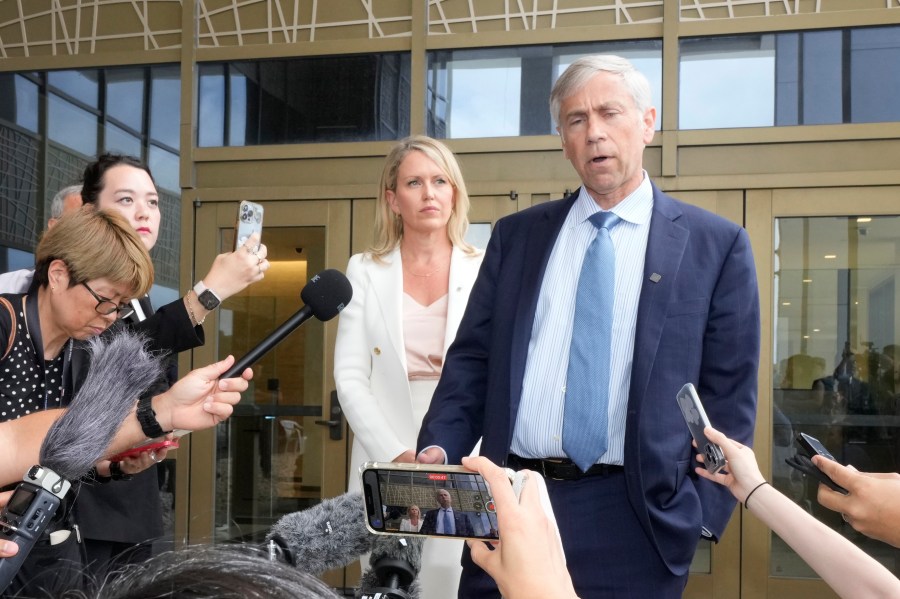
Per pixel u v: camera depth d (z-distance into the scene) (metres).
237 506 5.07
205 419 1.38
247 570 0.44
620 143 1.97
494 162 4.91
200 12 5.20
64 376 1.90
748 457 1.37
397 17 5.00
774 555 4.54
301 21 5.10
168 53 5.21
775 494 1.31
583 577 1.87
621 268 2.00
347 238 5.04
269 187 5.11
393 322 2.59
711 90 4.71
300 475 5.02
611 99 1.97
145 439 1.37
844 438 4.57
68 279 1.79
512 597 0.73
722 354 1.90
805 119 4.62
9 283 2.24
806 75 4.62
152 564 0.46
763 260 4.63
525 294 2.05
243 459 5.08
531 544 0.75
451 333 2.56
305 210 5.09
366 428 2.50
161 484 5.12
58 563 1.81
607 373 1.92
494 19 4.90
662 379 1.86
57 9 5.32
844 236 4.59
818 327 4.61
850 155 4.59
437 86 4.98
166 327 2.12
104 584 0.46
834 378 4.58
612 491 1.89
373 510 1.19
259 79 5.19
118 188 2.63
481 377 2.15
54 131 5.35
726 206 4.68
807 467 1.32
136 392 1.07
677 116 4.70
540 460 1.95
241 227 2.21
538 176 4.87
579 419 1.89
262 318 5.07
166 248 5.20
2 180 5.33
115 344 1.10
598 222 2.03
